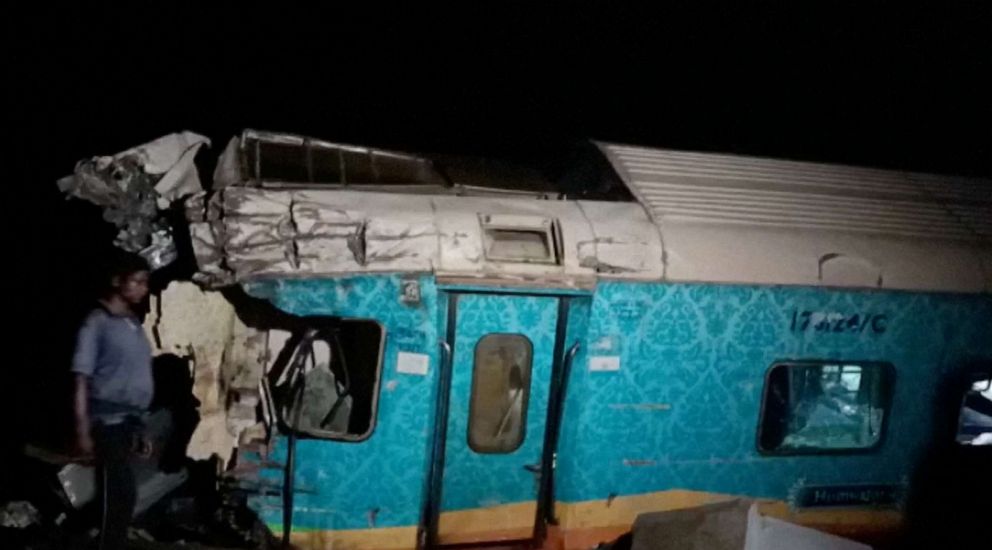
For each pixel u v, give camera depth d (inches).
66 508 207.2
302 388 220.8
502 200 237.1
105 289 200.8
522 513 241.4
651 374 241.3
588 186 268.5
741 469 257.0
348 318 218.4
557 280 225.6
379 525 228.2
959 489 278.4
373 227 217.5
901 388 266.5
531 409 235.3
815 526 267.7
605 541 248.4
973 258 265.7
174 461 225.3
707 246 240.5
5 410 243.4
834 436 266.2
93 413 199.2
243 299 223.3
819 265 249.8
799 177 277.0
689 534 228.8
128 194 228.2
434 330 221.3
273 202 215.2
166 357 224.1
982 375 272.7
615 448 243.3
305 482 224.2
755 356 249.6
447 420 229.6
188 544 216.7
